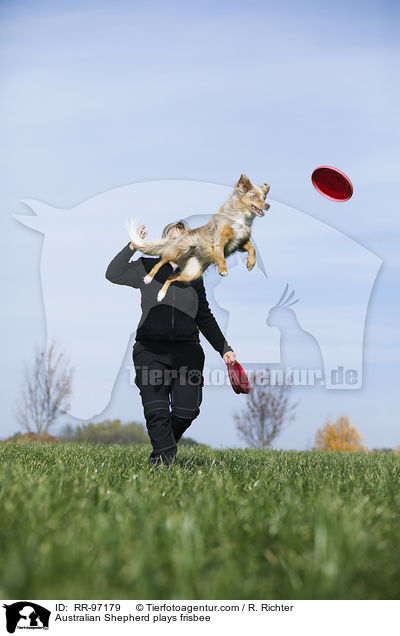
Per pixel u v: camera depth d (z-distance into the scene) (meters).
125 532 2.73
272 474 5.41
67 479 4.40
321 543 2.43
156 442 5.34
